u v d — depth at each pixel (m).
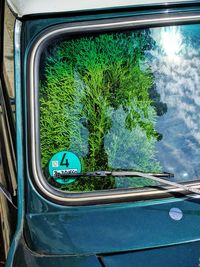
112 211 0.90
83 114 0.92
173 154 0.95
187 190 0.92
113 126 0.93
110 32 0.91
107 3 0.90
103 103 0.92
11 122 1.04
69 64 0.91
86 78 0.92
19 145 0.90
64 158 0.92
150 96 0.94
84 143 0.93
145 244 0.85
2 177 1.18
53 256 0.84
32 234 0.87
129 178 0.93
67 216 0.89
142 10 0.91
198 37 0.94
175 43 0.93
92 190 0.92
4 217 1.17
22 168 0.91
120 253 0.84
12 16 1.01
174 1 0.91
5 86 1.16
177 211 0.90
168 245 0.85
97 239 0.86
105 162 0.93
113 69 0.92
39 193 0.90
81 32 0.91
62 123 0.92
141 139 0.94
